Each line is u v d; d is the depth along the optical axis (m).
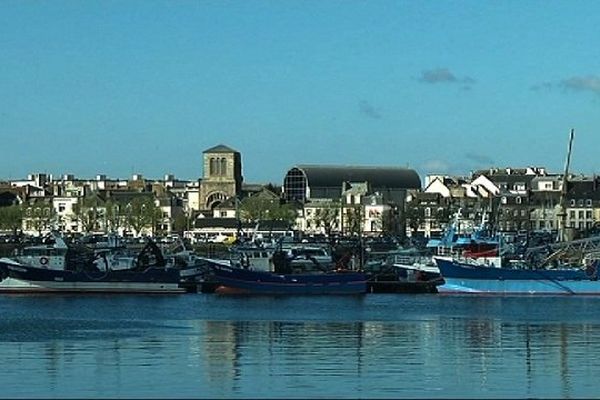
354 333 175.12
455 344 159.75
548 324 193.12
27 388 118.81
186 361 139.12
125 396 114.62
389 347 155.25
